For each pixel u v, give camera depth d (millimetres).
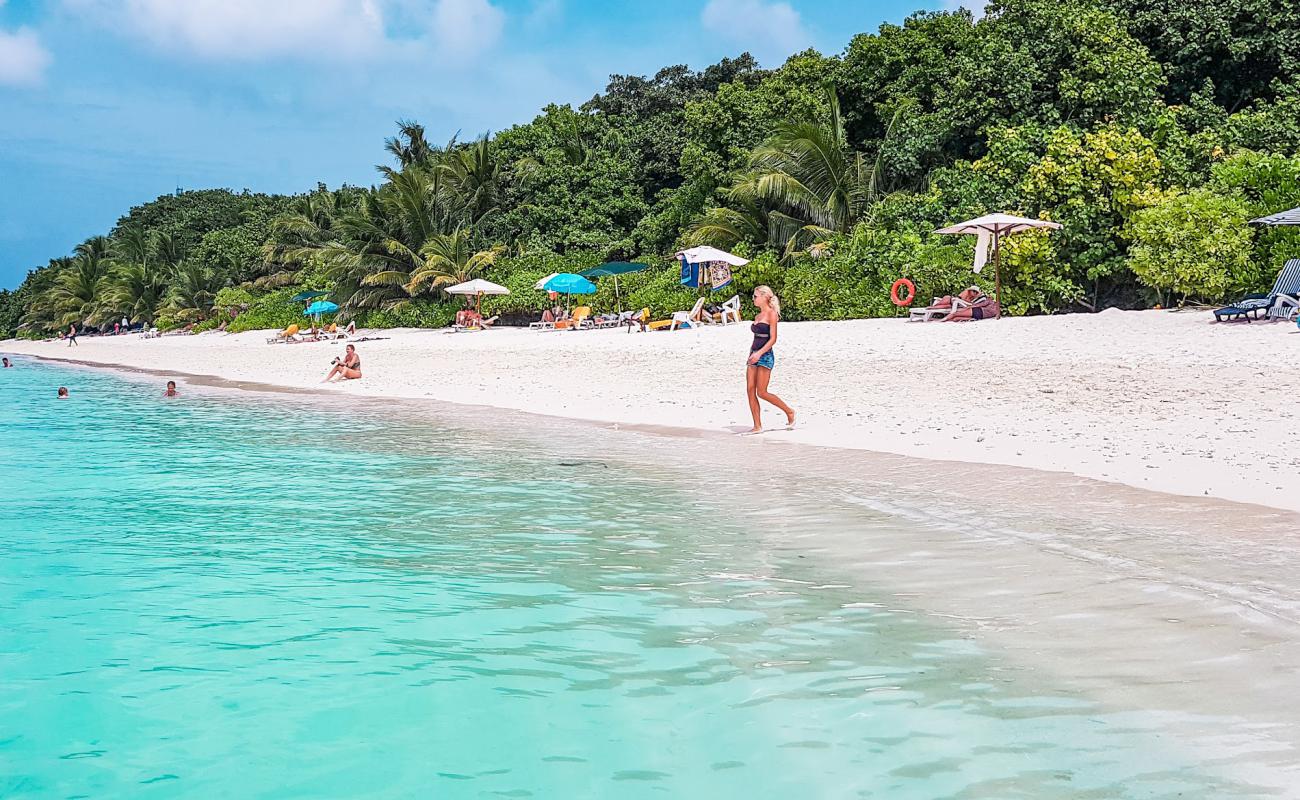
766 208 34594
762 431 10828
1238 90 29438
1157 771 2791
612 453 9648
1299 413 9664
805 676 3600
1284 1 28516
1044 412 10883
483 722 3262
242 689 3580
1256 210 20609
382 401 16750
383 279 45344
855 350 18047
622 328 31703
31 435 12602
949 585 4746
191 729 3246
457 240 44938
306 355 32250
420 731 3193
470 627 4258
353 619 4391
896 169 30797
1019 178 25453
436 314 43812
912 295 24594
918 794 2688
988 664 3676
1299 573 4730
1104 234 23453
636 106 54594
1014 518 6176
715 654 3861
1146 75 26484
